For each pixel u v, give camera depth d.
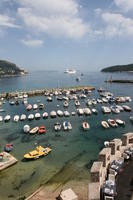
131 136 29.11
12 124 70.25
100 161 22.69
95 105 97.62
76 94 131.25
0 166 38.38
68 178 34.50
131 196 19.42
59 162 41.31
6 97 124.31
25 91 141.12
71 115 81.19
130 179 22.22
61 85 194.25
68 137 56.66
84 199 26.69
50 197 28.36
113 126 65.38
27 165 40.44
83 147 49.31
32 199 28.11
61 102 107.19
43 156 44.16
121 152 27.36
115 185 21.14
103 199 19.11
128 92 141.50
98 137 56.53
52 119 75.94
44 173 37.09
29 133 59.81
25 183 34.22
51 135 58.44
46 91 140.38
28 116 77.38
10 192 31.89
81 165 39.50
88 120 74.12
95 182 19.25
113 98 108.88
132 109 91.25
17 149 48.47
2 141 54.22
